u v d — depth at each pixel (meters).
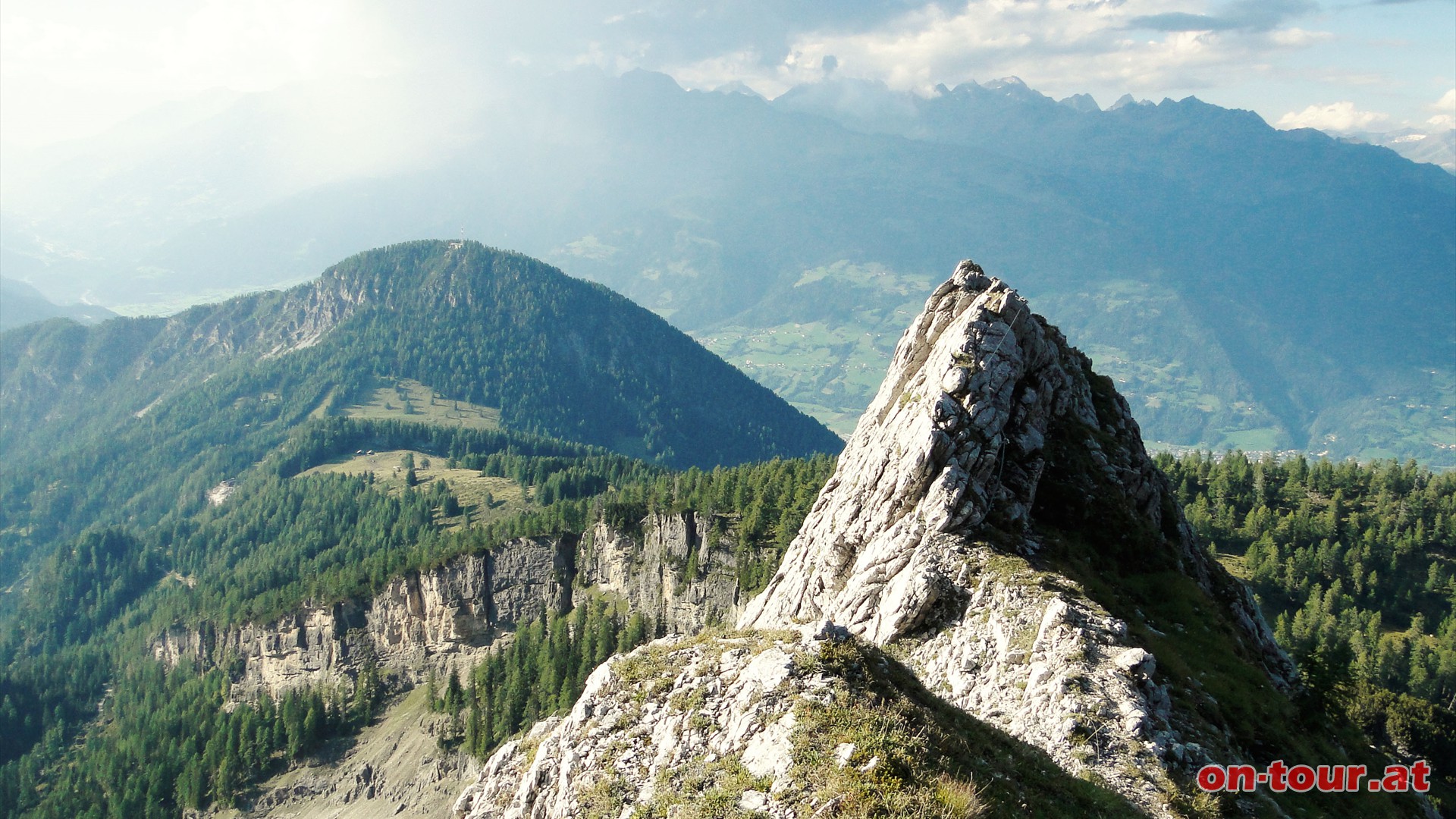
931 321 79.00
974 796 27.52
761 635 37.28
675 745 32.81
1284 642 156.50
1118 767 37.22
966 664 47.94
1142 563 63.47
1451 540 189.25
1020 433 67.62
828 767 28.64
